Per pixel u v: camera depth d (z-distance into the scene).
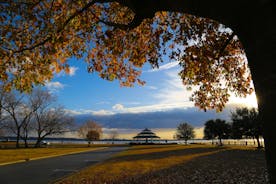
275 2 2.12
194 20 6.87
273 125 2.12
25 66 6.59
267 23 2.16
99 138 92.56
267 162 2.19
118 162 19.53
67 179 11.99
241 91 7.52
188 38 6.98
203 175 12.49
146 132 85.06
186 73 7.44
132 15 6.91
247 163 17.31
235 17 2.42
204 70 7.26
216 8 2.52
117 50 7.23
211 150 33.78
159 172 13.72
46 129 68.81
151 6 3.08
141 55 7.59
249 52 2.37
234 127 51.06
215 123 69.56
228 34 6.57
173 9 2.96
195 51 7.00
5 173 15.00
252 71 2.36
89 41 7.40
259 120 2.30
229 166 15.78
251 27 2.30
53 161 23.11
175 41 7.33
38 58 6.54
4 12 5.95
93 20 6.86
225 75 7.48
